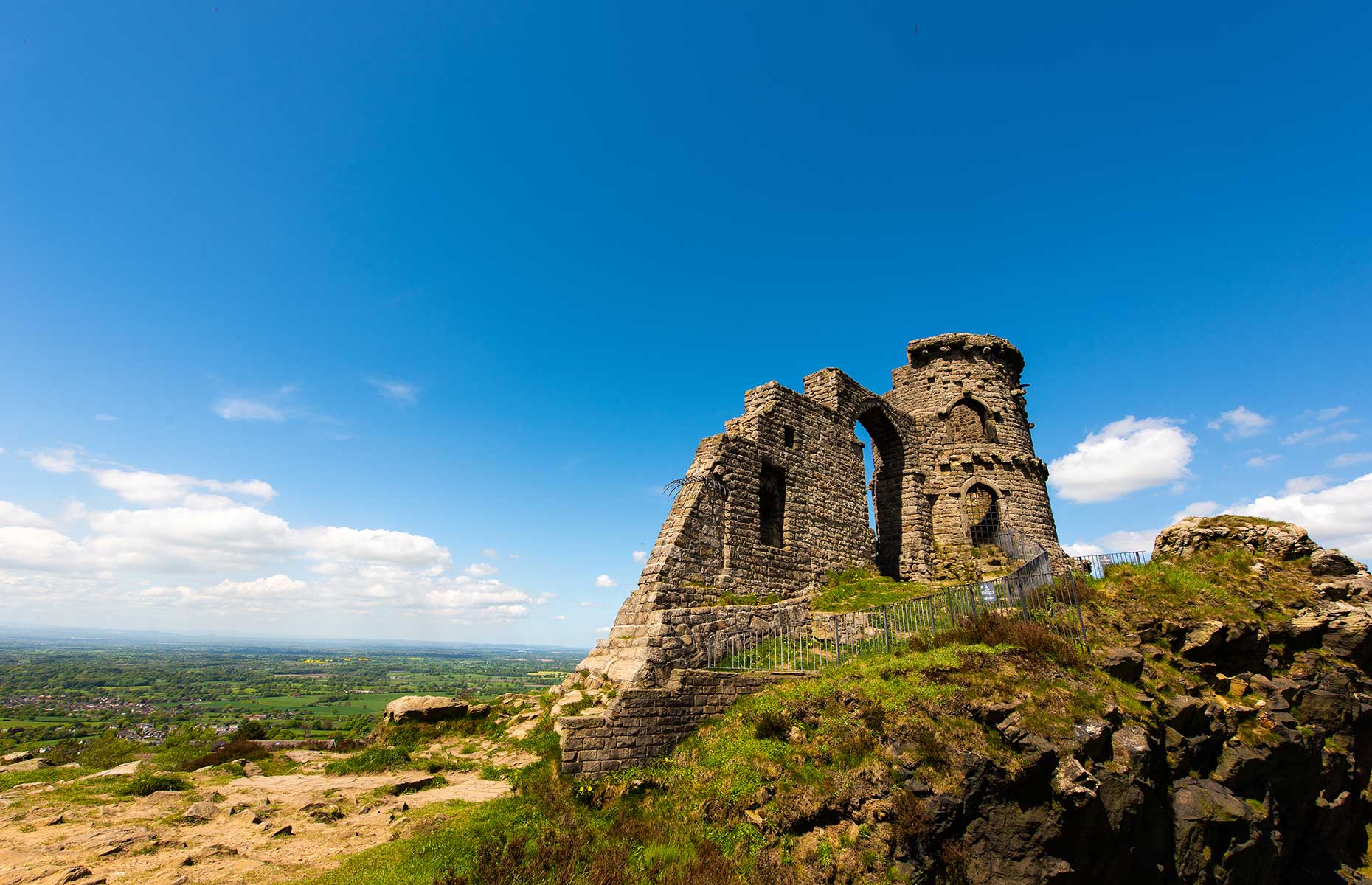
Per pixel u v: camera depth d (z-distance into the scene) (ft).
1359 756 70.08
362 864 35.99
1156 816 50.29
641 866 42.14
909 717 51.29
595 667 69.05
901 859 44.78
